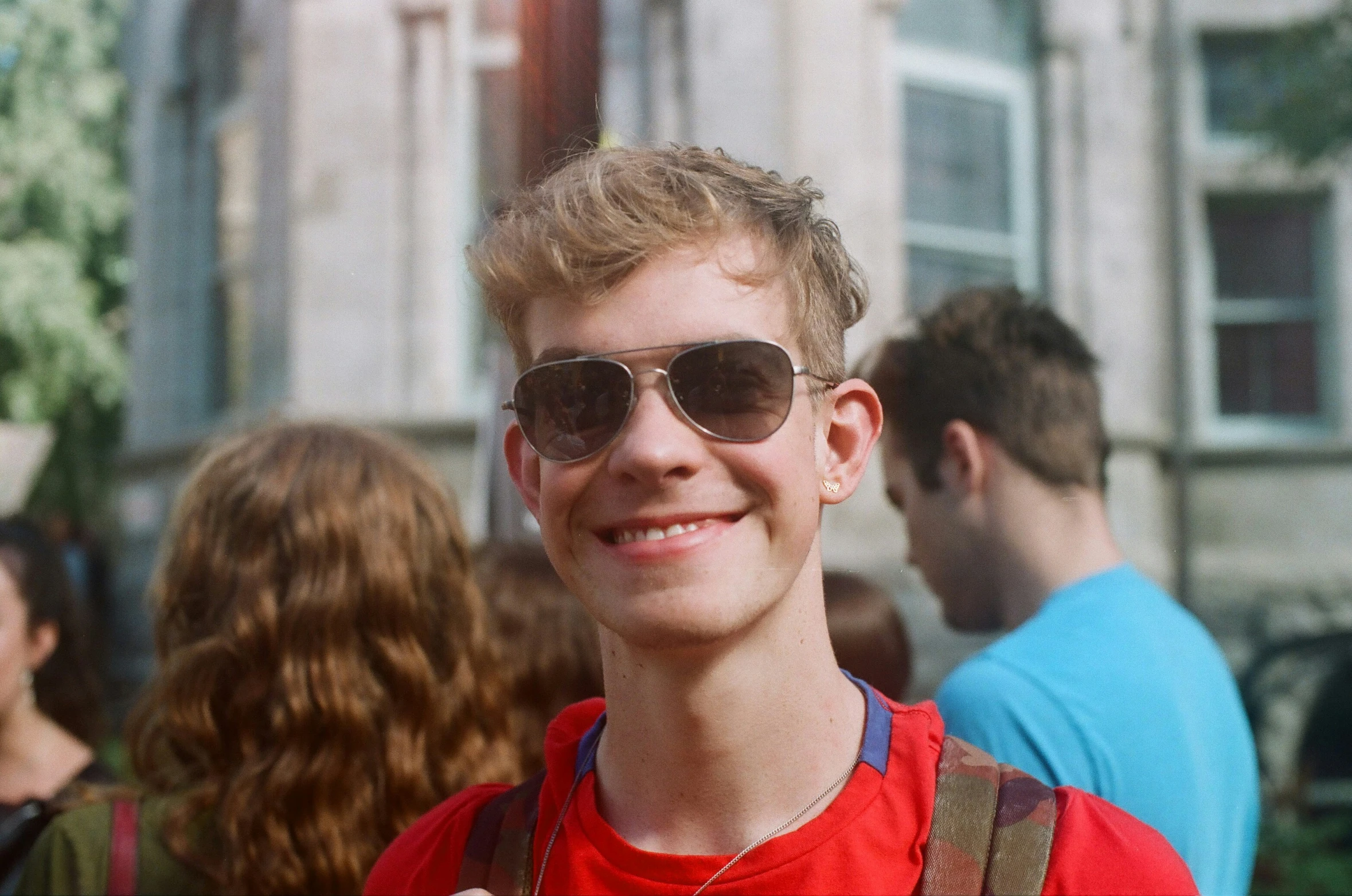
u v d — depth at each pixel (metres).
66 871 1.41
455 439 6.96
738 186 0.96
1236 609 7.12
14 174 11.30
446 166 7.29
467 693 1.69
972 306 1.79
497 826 1.05
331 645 1.52
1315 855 4.88
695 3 6.71
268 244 7.81
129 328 9.50
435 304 7.21
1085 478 1.71
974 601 1.78
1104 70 7.37
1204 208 7.73
